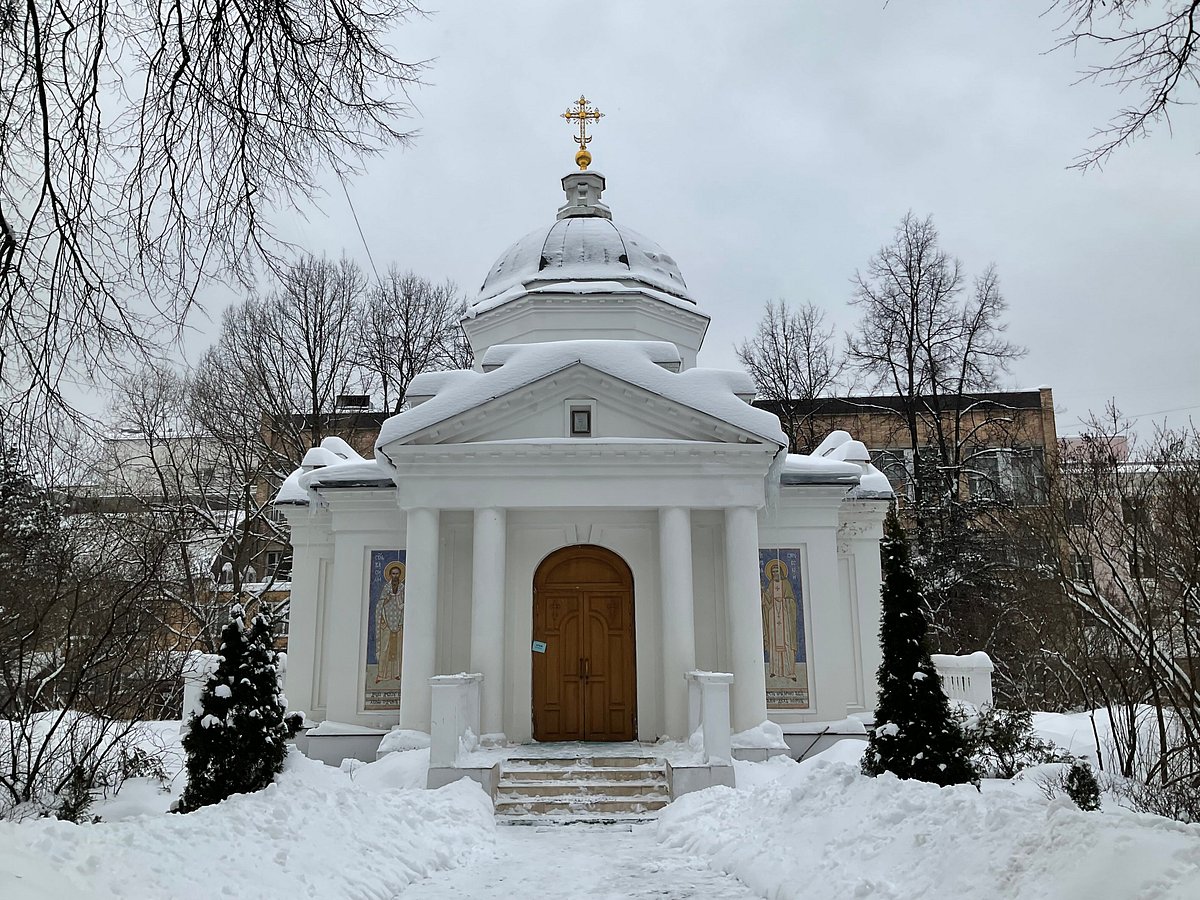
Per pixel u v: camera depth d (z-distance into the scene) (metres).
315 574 20.06
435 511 17.19
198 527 29.72
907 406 34.75
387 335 35.66
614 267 22.64
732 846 10.79
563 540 18.34
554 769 14.70
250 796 10.55
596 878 10.24
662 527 17.08
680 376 17.92
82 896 6.25
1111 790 12.88
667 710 16.47
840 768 11.23
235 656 11.99
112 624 14.22
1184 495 14.10
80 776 13.48
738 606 16.75
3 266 4.59
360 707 18.50
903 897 7.64
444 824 12.02
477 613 16.61
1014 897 6.74
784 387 38.44
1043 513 18.06
